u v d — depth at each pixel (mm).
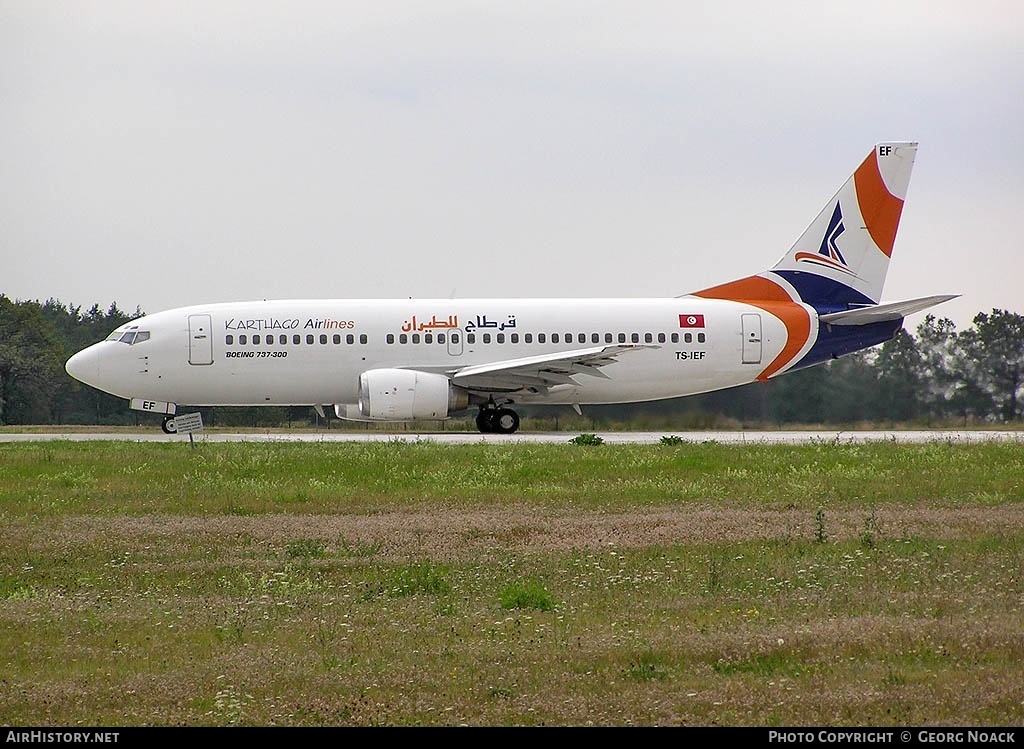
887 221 173625
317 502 94875
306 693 45500
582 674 47219
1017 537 74688
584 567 67812
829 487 100875
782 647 49562
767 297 173750
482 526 82312
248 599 61594
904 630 51562
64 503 95188
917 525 80125
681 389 171625
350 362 166250
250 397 168375
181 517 88438
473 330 167250
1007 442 143375
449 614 57594
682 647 49969
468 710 43188
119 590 64500
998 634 50594
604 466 115188
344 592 63125
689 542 75250
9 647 52750
